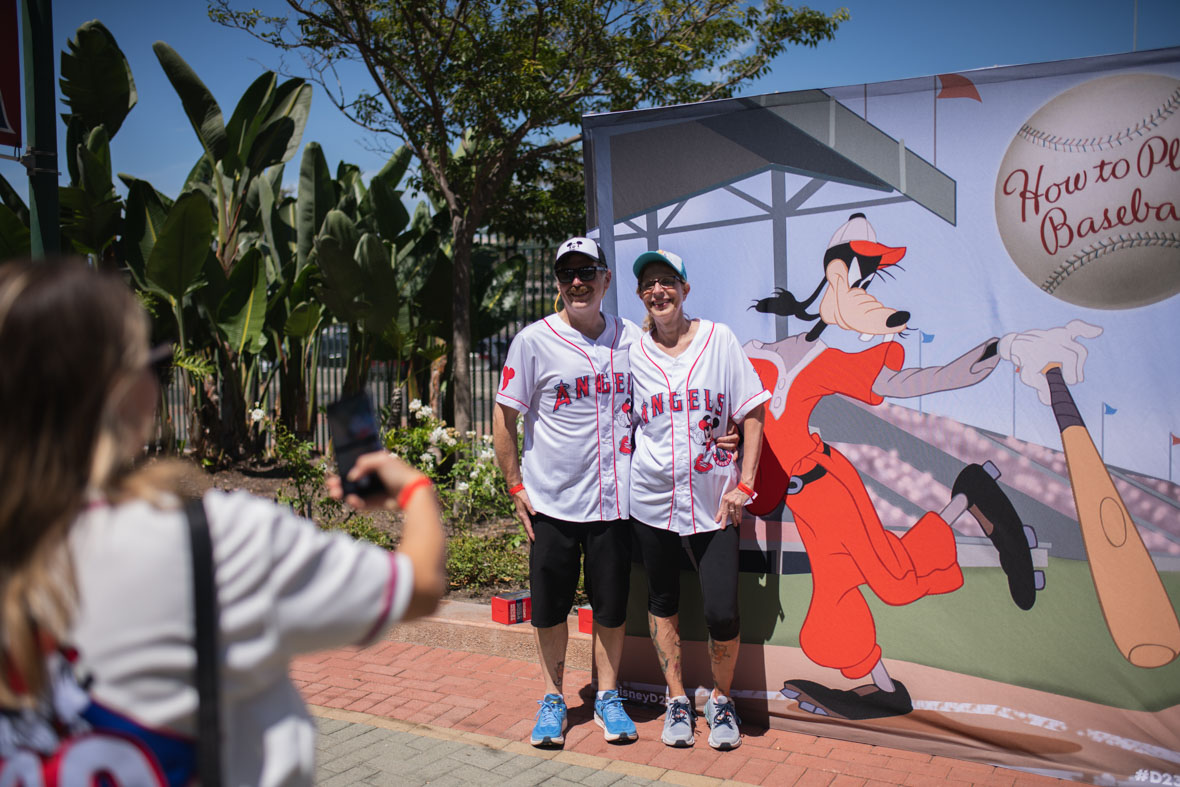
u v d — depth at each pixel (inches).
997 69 141.6
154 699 44.0
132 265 409.4
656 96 427.2
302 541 48.4
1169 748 130.1
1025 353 140.3
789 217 156.5
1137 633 132.5
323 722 158.9
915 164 147.5
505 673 183.9
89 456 44.4
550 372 148.4
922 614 145.9
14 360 42.5
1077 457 136.8
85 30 407.2
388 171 502.6
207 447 432.1
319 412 472.4
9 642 42.2
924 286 147.2
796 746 148.1
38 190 178.4
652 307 148.0
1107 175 135.0
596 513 148.9
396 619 50.5
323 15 401.1
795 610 154.6
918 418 147.4
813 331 154.8
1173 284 131.4
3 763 43.1
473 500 270.1
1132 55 133.2
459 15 401.4
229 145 445.4
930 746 143.9
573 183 500.4
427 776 137.9
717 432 147.3
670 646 151.6
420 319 438.0
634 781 135.6
